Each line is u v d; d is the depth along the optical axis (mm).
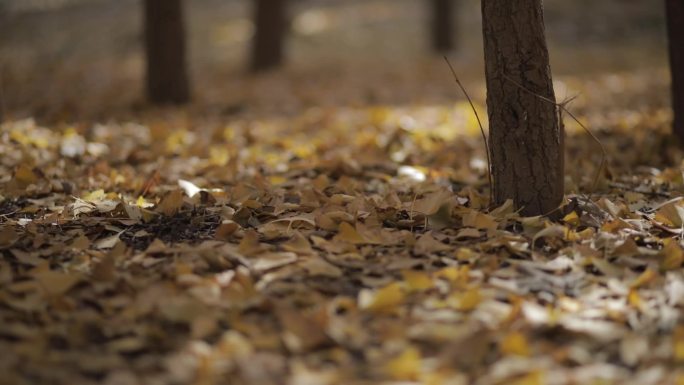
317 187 5133
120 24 20453
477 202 4570
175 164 6027
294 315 2975
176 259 3713
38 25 21391
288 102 10242
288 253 3729
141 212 4402
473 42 19109
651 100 9602
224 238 4043
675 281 3391
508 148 4285
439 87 11867
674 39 6203
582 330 3021
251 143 7156
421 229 4246
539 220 4125
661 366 2803
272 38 14078
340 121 8500
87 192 5051
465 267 3512
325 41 18906
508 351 2857
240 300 3248
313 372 2764
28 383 2703
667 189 5117
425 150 6715
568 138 7027
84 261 3750
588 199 4348
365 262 3713
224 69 14672
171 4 9562
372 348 2949
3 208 4801
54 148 6348
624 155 6152
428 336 2982
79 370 2811
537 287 3432
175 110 9250
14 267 3727
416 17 21875
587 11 20781
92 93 10953
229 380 2719
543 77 4191
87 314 3156
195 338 2998
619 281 3500
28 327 3111
